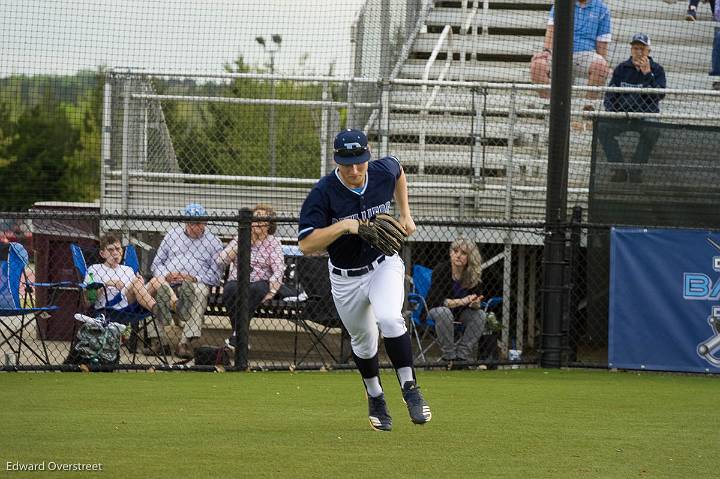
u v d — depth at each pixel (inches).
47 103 2753.4
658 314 1174.3
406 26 1652.3
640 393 1004.6
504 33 1768.0
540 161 1409.9
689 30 1720.0
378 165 716.7
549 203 1222.3
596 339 1219.2
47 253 1419.8
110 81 1421.0
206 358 1170.0
